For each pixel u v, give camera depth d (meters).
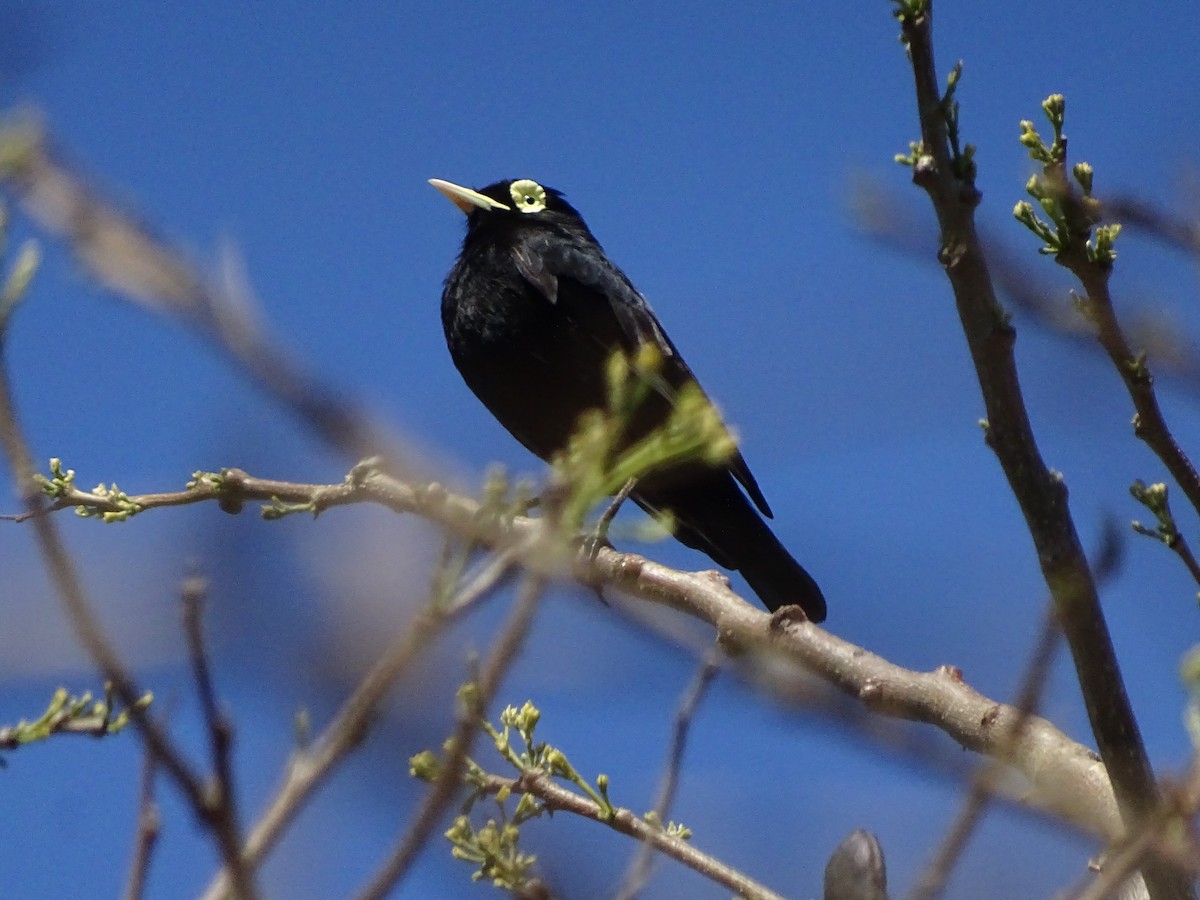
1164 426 6.45
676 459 4.58
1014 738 3.48
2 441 3.06
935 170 5.65
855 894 4.70
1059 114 6.61
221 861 2.88
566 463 3.91
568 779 6.88
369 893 2.92
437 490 3.40
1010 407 5.78
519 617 3.10
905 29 5.75
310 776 2.98
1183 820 3.90
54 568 2.96
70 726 4.43
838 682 7.25
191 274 2.96
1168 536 6.63
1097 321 6.21
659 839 5.94
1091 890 3.89
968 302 5.70
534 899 4.96
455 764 3.00
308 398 3.08
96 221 2.95
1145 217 5.11
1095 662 5.77
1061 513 5.82
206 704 2.87
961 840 3.37
